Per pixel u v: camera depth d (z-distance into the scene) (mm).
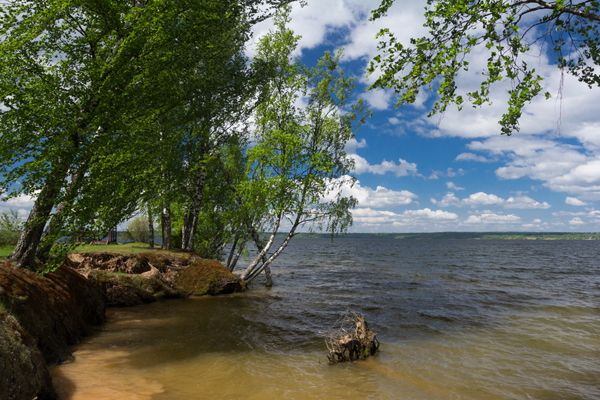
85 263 22875
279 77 26438
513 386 10312
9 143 10992
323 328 16547
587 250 126000
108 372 10508
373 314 19656
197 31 13594
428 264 58719
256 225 27703
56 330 11844
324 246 170875
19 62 11281
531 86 5836
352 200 25891
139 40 12133
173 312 19484
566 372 11438
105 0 11891
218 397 9219
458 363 12133
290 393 9570
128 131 12469
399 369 11477
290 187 24703
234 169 28844
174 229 34562
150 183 13992
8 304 9852
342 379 10602
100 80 12219
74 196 11828
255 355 12648
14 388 6645
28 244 12602
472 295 26641
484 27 5512
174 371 10930
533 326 17297
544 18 5719
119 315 18344
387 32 5832
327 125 25781
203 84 19703
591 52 6055
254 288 28484
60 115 11484
